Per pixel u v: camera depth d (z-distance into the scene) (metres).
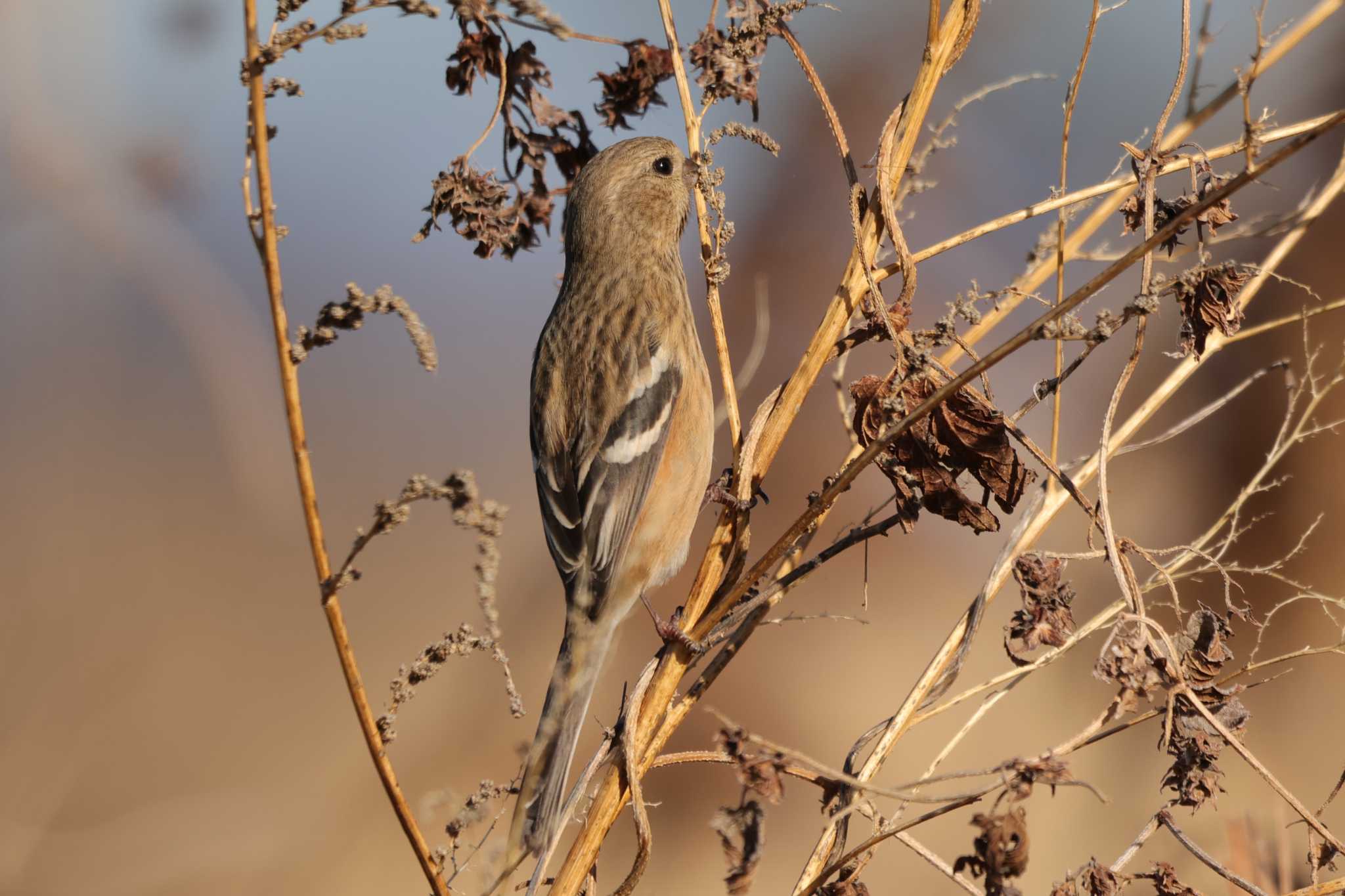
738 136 6.72
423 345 4.92
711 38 6.88
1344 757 13.30
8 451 14.61
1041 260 7.06
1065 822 12.45
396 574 17.17
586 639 8.09
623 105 7.61
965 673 15.81
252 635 14.19
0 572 12.98
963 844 12.92
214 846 10.46
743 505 6.36
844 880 6.01
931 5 6.27
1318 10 5.92
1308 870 8.15
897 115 6.28
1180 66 5.84
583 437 9.48
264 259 4.85
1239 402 15.52
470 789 12.00
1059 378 6.05
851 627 16.69
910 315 6.22
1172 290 5.91
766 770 5.30
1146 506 15.56
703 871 13.51
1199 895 5.80
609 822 5.92
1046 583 5.82
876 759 6.16
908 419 5.46
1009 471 5.99
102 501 14.60
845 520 17.81
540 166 7.65
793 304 17.95
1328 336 15.17
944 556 17.83
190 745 11.95
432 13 5.22
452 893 5.30
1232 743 5.70
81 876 9.70
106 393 14.87
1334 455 14.88
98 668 11.98
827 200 18.56
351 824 11.60
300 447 4.90
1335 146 14.94
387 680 14.08
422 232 7.19
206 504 14.97
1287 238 6.70
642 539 9.34
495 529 5.06
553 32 5.79
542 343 10.04
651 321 9.70
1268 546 14.89
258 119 4.83
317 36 5.01
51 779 10.36
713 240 6.90
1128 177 6.51
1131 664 5.54
